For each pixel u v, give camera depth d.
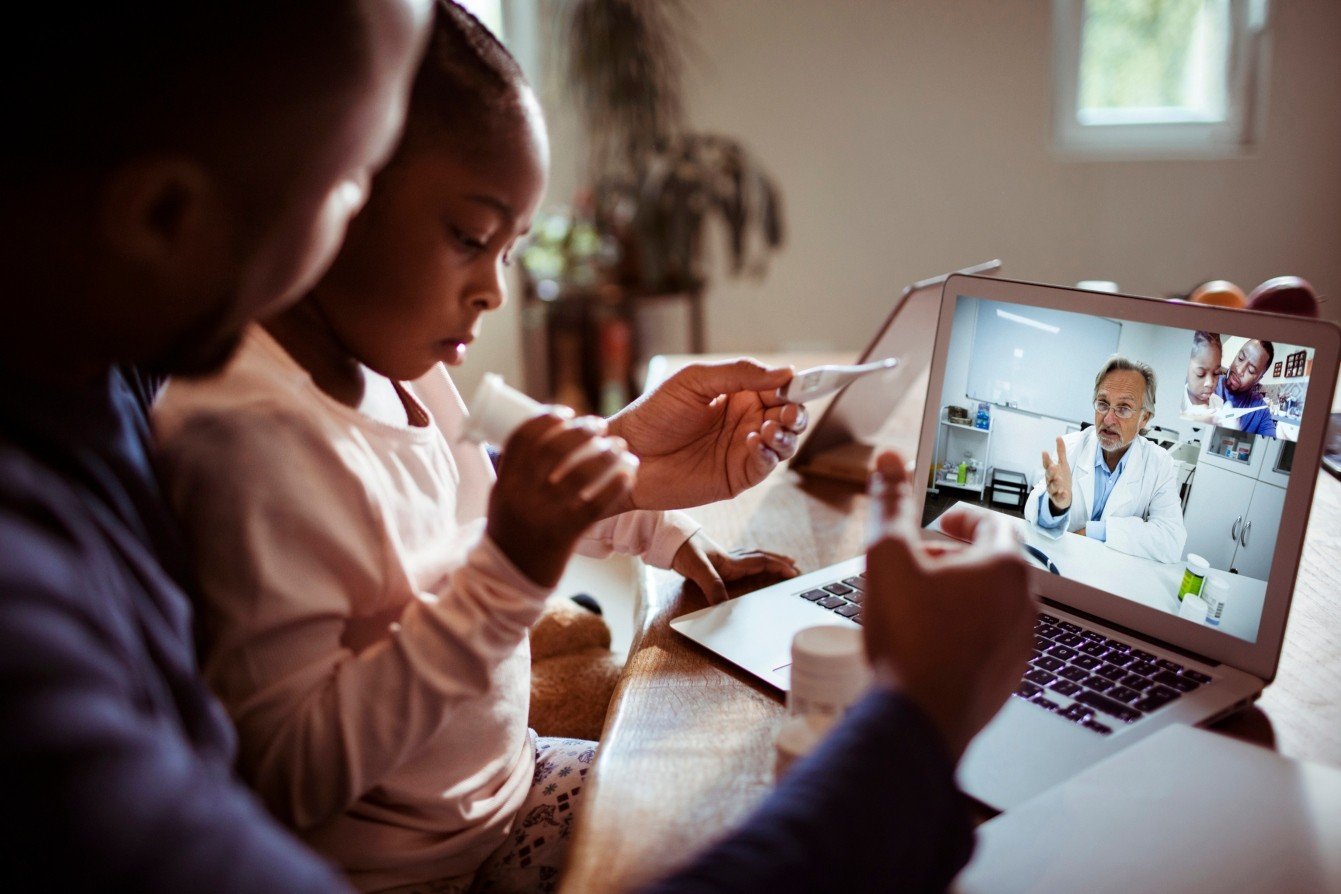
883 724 0.45
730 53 3.37
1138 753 0.60
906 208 3.48
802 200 3.50
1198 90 3.36
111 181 0.37
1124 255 3.46
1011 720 0.66
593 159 3.38
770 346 3.65
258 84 0.38
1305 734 0.66
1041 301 0.82
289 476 0.56
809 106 3.41
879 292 3.58
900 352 1.21
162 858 0.34
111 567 0.42
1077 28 3.27
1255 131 3.30
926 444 0.91
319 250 0.44
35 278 0.39
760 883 0.39
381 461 0.67
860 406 1.24
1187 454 0.74
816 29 3.33
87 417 0.47
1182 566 0.74
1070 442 0.81
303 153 0.40
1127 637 0.76
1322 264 3.37
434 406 0.84
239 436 0.56
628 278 3.29
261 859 0.36
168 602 0.46
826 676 0.57
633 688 0.72
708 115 3.44
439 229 0.61
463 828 0.70
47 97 0.36
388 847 0.66
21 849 0.32
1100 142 3.38
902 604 0.49
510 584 0.56
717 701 0.69
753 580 0.91
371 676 0.57
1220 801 0.55
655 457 0.92
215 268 0.41
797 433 0.88
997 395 0.85
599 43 3.11
